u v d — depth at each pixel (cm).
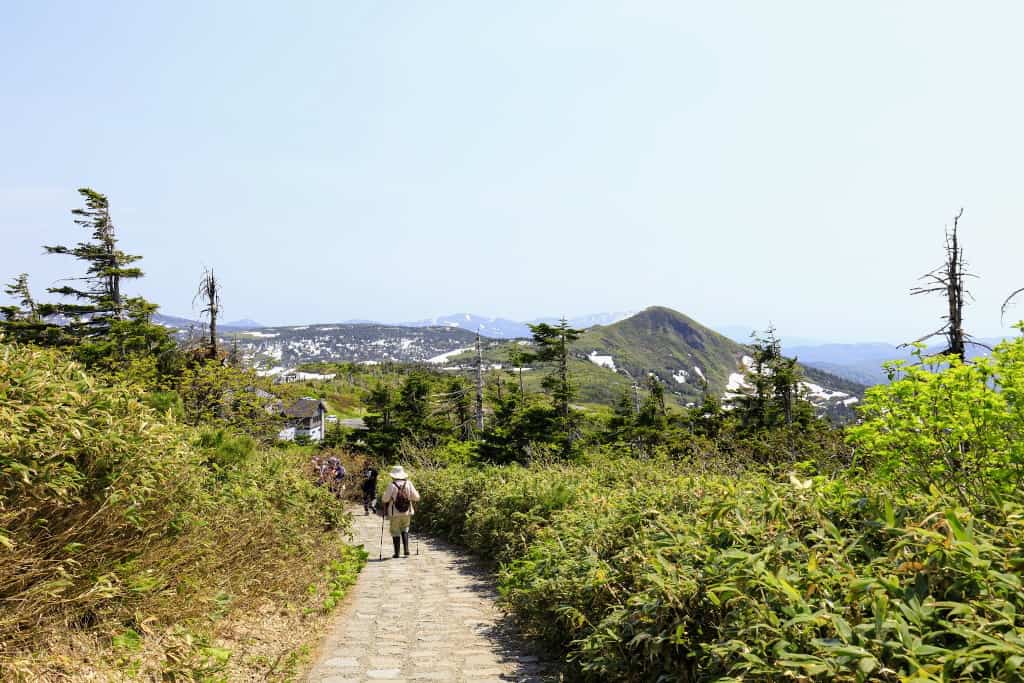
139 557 568
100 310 3762
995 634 246
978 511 383
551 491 1126
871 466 721
